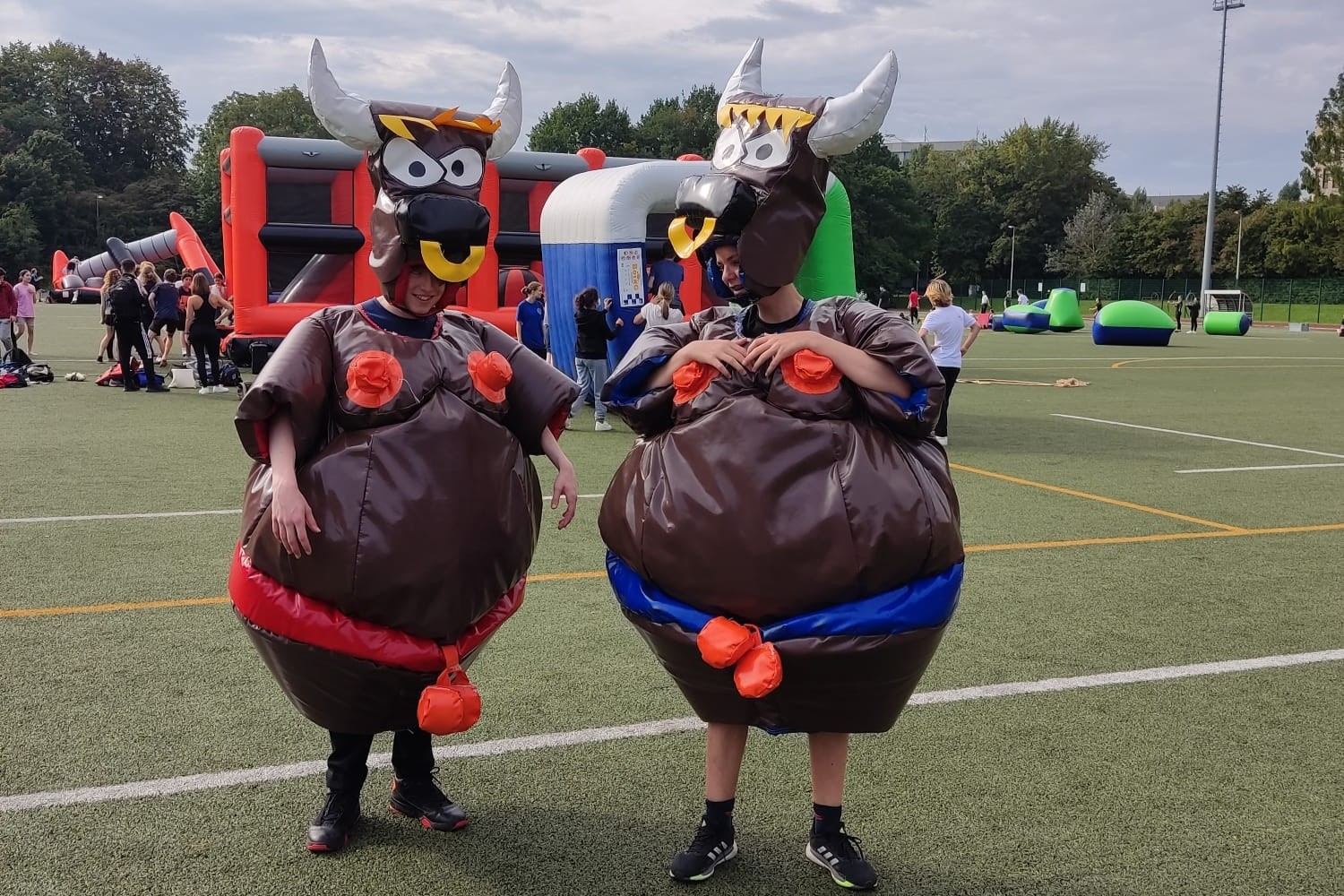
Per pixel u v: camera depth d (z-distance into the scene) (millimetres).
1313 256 71938
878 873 3156
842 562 2697
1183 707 4395
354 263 16344
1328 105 79188
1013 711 4328
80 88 103250
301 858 3168
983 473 9797
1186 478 9633
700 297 16031
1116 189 99250
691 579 2779
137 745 3879
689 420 2898
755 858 3230
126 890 2977
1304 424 13523
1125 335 30266
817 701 2826
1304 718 4301
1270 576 6355
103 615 5285
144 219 90875
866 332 2879
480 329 3191
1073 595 5922
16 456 9688
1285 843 3344
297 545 2844
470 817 3441
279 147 15625
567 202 13492
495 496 2990
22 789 3535
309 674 2959
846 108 2854
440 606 2914
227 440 10758
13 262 79875
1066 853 3275
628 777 3727
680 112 72562
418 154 2965
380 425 2908
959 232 94875
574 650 4945
